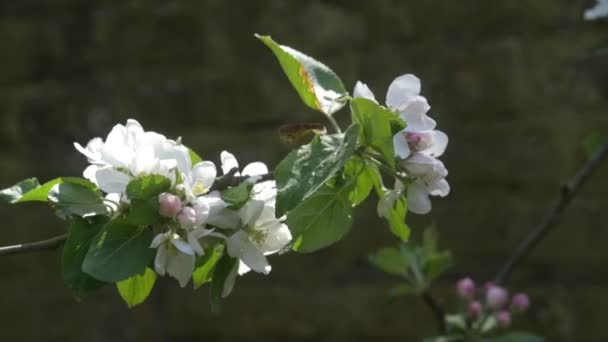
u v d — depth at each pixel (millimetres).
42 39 5750
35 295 5551
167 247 1750
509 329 5121
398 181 1957
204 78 5566
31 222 5559
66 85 5703
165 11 5645
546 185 5172
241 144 5469
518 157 5199
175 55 5637
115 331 5504
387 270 3436
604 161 5102
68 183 1815
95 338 5496
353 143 1706
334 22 5461
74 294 1767
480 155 5227
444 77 5305
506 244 5176
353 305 5320
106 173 1780
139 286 2002
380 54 5395
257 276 5438
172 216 1746
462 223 5211
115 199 1813
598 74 5176
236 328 5434
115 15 5703
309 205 1879
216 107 5535
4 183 5605
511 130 5223
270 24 5543
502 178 5211
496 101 5246
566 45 5223
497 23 5293
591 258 5102
